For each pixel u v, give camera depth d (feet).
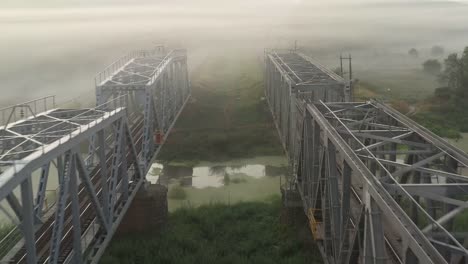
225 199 153.38
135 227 123.85
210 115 245.65
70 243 84.74
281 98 173.27
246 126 229.86
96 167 120.16
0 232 106.42
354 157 68.23
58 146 67.51
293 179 126.93
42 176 73.20
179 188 163.84
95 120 87.25
